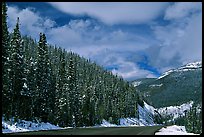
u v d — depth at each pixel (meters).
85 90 100.62
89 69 180.25
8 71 53.38
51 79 68.06
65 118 74.50
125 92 172.12
